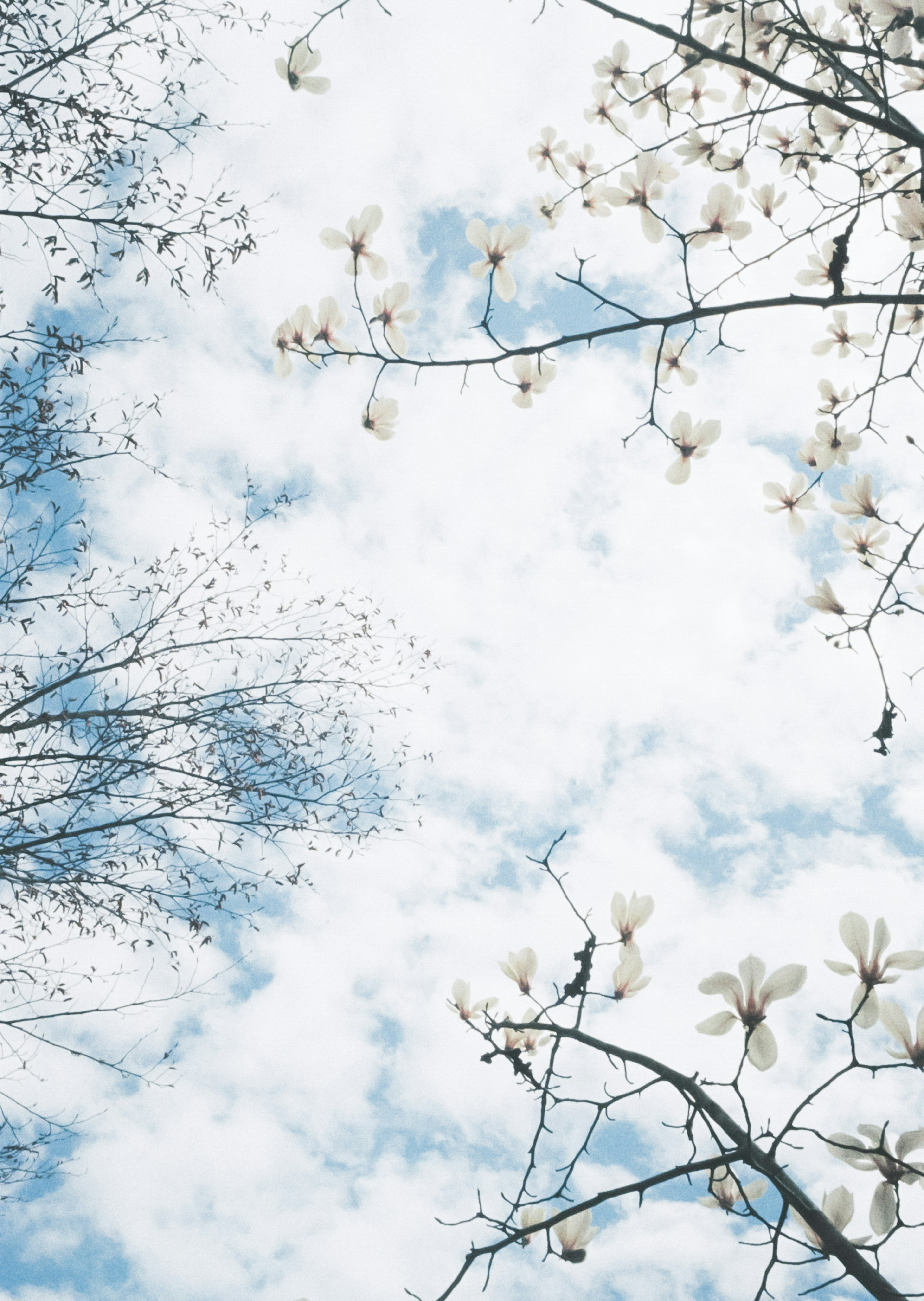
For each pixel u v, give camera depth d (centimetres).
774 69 294
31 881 461
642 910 238
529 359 276
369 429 264
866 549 304
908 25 254
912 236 281
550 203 309
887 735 275
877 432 293
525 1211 230
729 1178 229
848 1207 213
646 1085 222
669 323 247
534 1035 245
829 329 307
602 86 301
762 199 299
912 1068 210
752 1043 214
